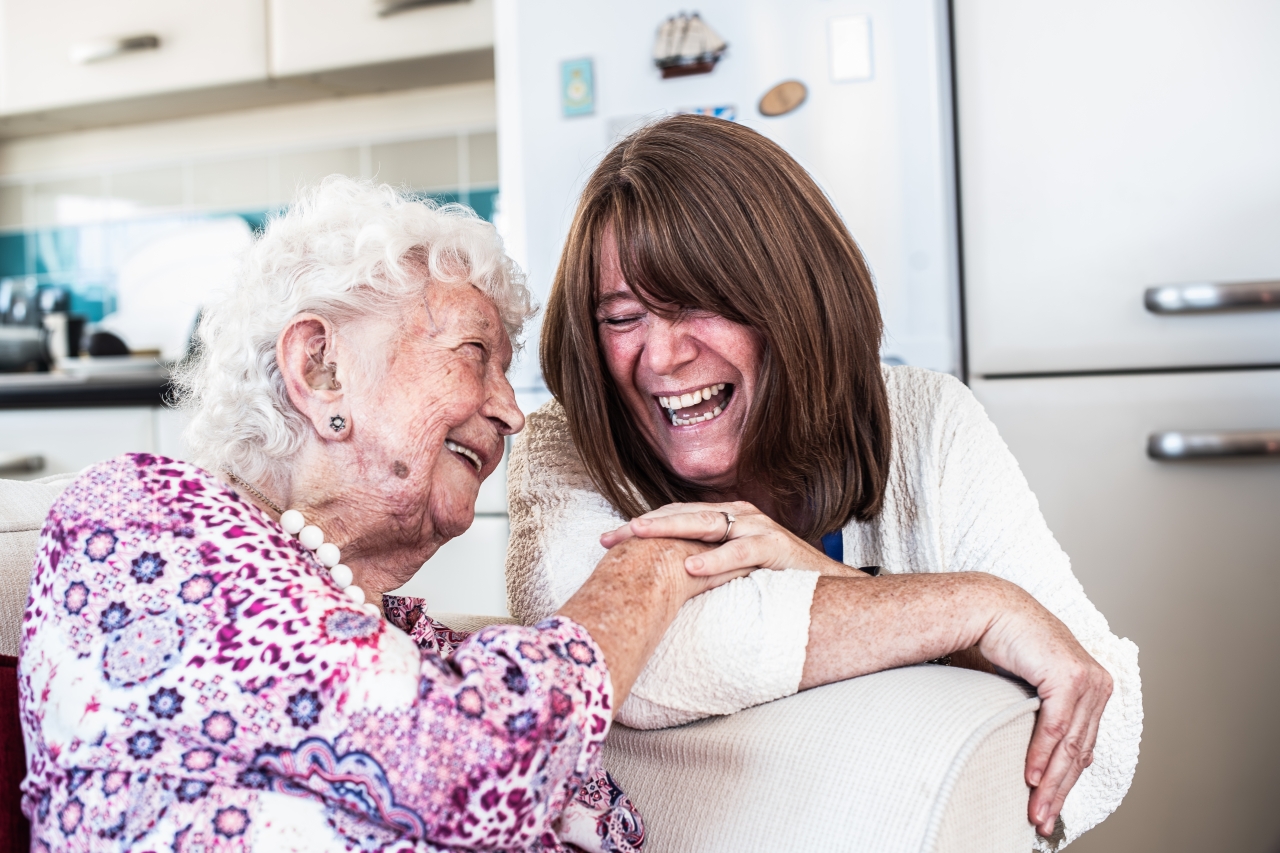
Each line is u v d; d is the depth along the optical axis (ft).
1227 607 5.39
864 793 2.26
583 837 2.43
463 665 2.01
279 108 9.07
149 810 1.89
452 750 1.87
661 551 2.61
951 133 5.81
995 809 2.42
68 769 1.91
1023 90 5.57
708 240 3.02
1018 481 3.42
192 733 1.88
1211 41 5.34
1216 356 5.39
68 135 9.60
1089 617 3.08
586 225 3.16
